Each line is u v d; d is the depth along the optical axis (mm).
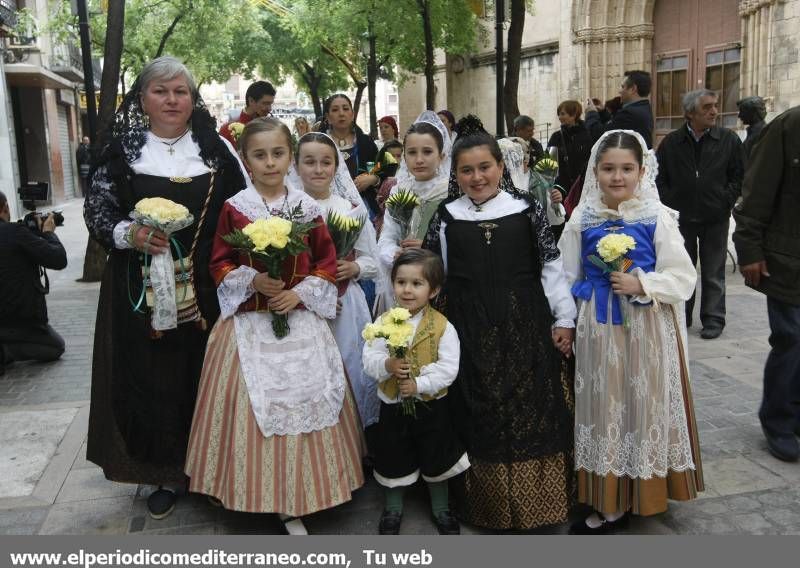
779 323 3652
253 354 3029
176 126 3201
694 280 2939
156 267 3074
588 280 3102
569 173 7773
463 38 15031
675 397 2963
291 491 2945
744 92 11930
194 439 3111
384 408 3113
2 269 5379
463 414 3102
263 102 6051
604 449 2957
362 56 17875
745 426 4129
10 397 4930
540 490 3018
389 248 3641
